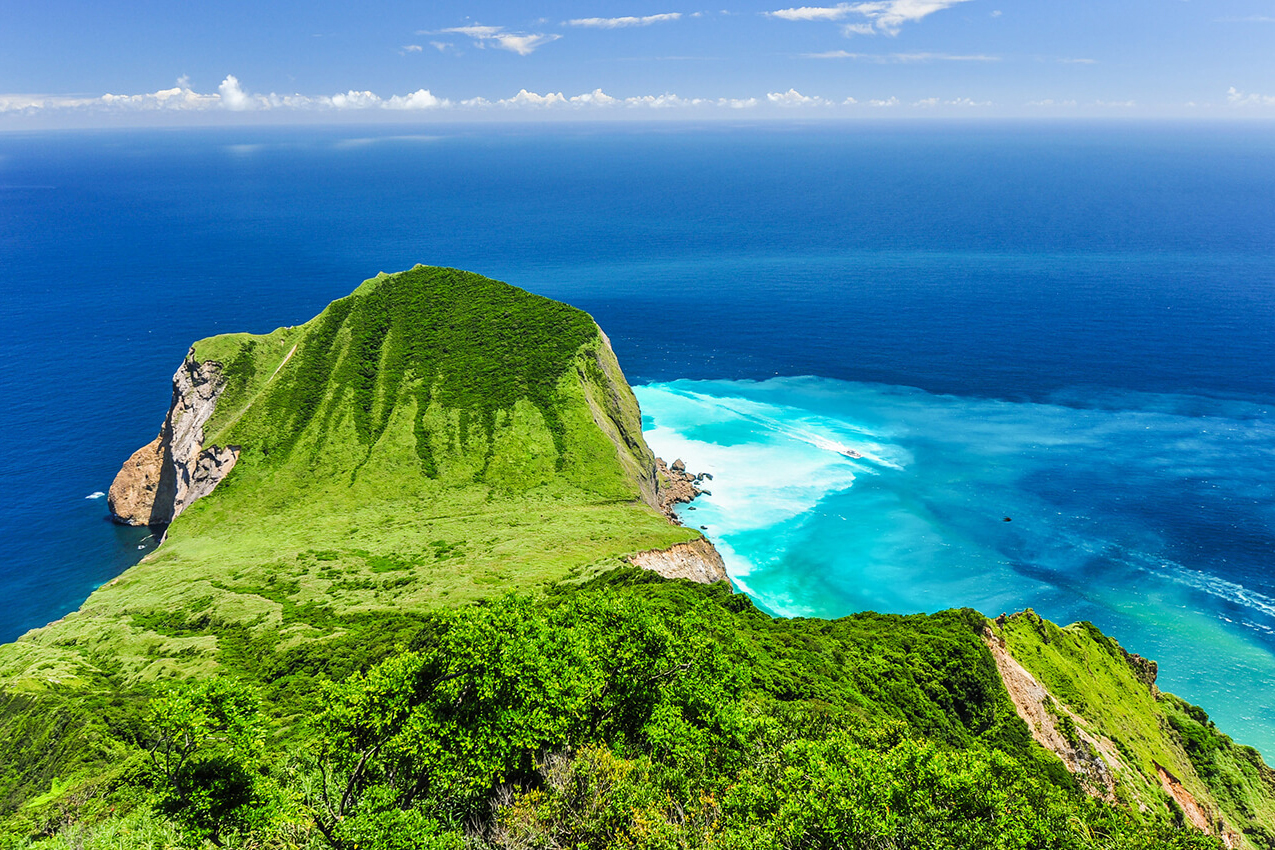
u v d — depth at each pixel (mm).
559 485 119188
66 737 53375
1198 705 83125
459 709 31422
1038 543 113375
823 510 124438
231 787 28594
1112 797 52562
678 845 25734
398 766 30438
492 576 83250
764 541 115000
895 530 117750
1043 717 58375
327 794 28438
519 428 129250
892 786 30219
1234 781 68000
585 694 34031
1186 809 59281
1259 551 110438
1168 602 99688
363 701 30562
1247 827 63719
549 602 65188
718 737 34500
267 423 130750
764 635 61344
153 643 75000
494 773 29875
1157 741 68438
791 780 30250
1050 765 51219
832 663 56156
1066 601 100000
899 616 69688
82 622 84000
